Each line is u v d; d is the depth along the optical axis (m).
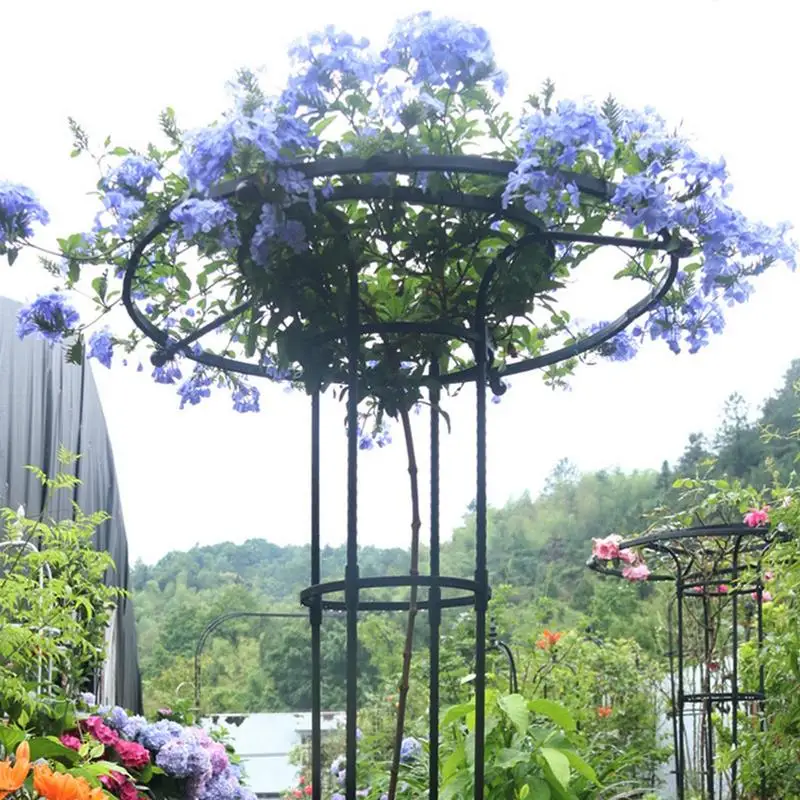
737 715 3.97
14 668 3.04
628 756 3.72
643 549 4.72
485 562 1.66
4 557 3.38
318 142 1.45
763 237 1.56
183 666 13.89
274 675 14.20
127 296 1.73
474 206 1.49
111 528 7.07
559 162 1.40
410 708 6.89
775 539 3.27
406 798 3.41
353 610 1.59
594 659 6.19
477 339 1.68
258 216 1.53
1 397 4.56
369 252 1.68
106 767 2.67
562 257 1.79
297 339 1.68
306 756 8.77
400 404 1.77
